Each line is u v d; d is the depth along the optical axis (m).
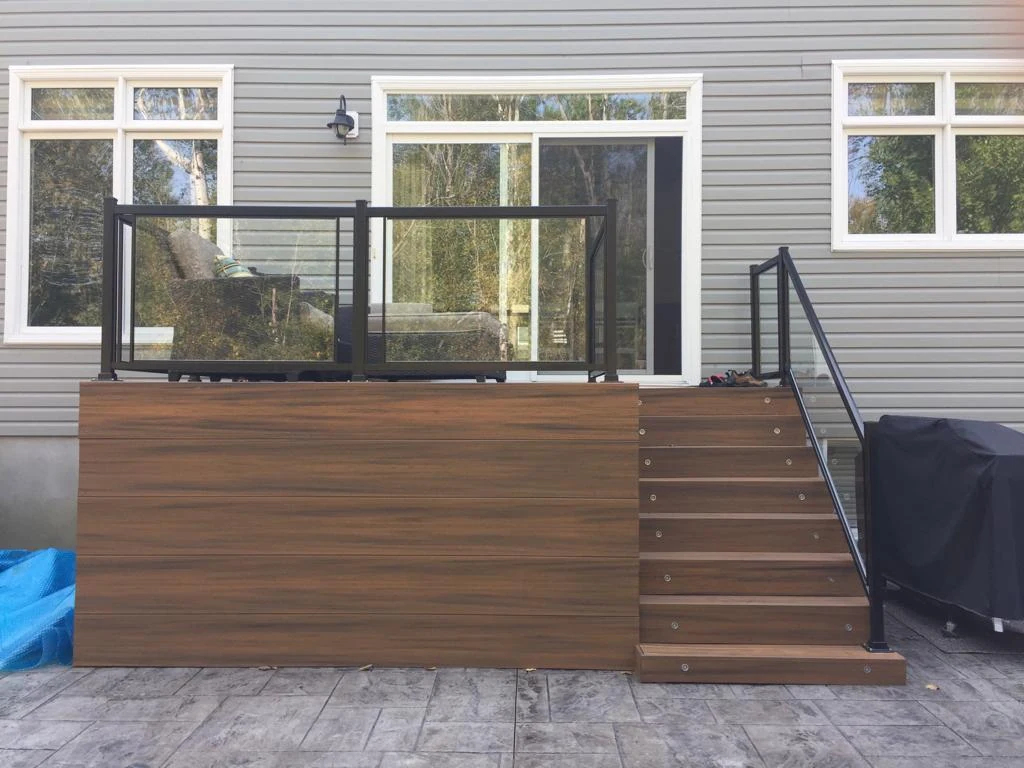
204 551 3.52
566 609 3.50
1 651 3.51
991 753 2.71
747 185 5.71
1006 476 3.42
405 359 3.67
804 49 5.69
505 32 5.75
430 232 3.69
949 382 5.58
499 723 2.94
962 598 3.58
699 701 3.14
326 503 3.53
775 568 3.65
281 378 4.04
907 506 3.96
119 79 5.75
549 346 3.68
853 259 5.66
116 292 3.68
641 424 4.49
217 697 3.19
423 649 3.51
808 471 4.24
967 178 5.73
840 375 3.93
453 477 3.53
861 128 5.74
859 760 2.66
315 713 3.03
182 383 3.55
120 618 3.52
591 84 5.74
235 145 5.72
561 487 3.52
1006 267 5.60
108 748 2.76
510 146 5.88
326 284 3.71
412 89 5.76
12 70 5.72
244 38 5.73
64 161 5.82
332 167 5.74
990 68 5.63
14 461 5.56
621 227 5.94
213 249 3.71
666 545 3.83
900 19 5.67
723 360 5.71
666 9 5.72
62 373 5.60
